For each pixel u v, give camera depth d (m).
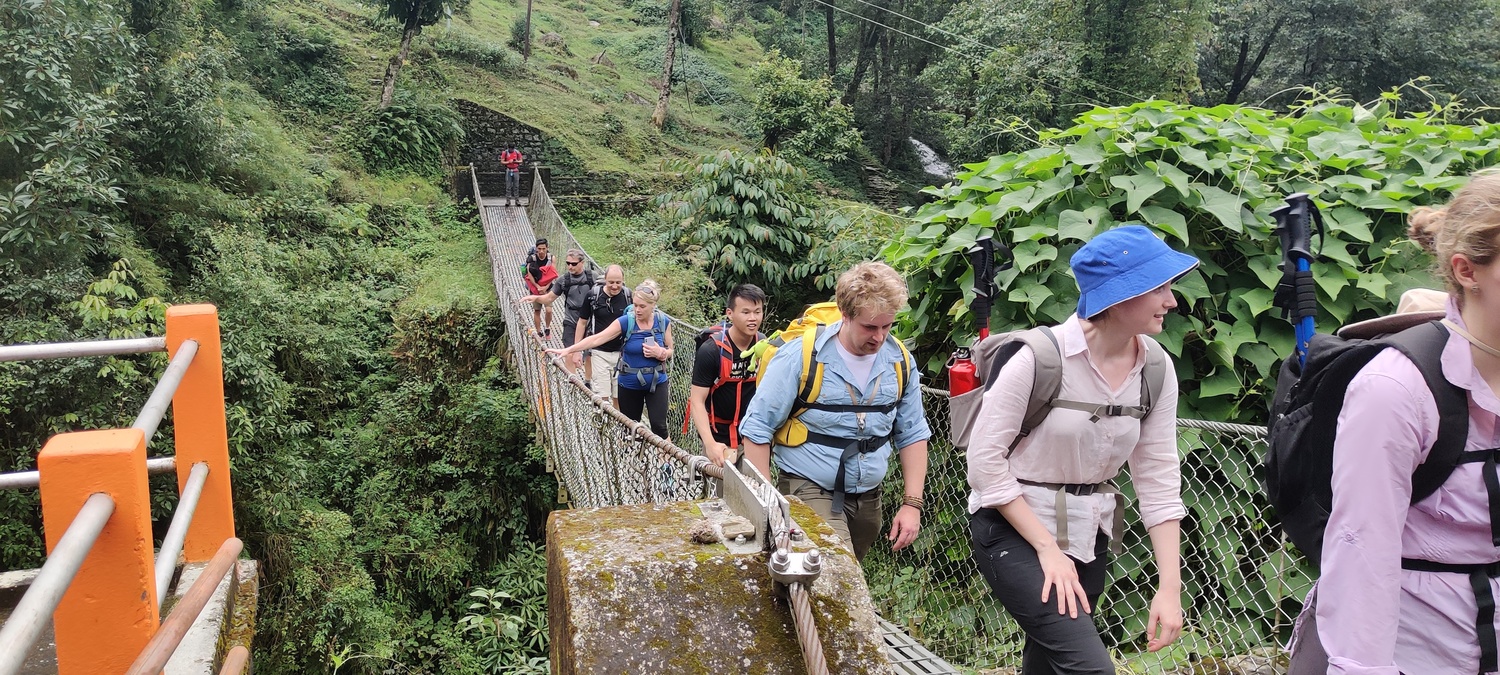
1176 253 1.59
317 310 11.61
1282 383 1.53
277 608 8.45
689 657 1.27
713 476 1.79
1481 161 3.19
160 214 11.60
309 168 15.95
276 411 8.84
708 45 33.25
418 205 17.19
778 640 1.31
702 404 2.88
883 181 24.28
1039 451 1.71
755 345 2.62
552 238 14.87
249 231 12.53
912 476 2.33
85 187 7.99
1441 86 18.50
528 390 8.15
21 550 6.80
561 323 10.52
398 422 11.01
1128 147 3.23
